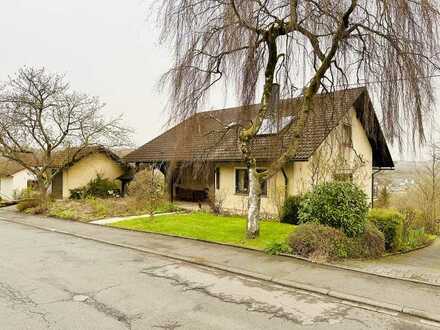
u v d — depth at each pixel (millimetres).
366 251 8477
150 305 5203
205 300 5477
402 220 10664
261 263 7574
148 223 12945
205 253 8492
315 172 13398
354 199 8641
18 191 27141
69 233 11750
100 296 5539
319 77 9141
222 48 9320
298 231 8484
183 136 10383
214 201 16672
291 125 10430
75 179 24531
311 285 6188
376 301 5438
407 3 7766
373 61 8570
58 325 4434
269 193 15109
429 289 6016
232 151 16000
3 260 7855
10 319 4602
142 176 18078
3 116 19328
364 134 17609
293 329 4500
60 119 20656
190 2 9570
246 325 4586
